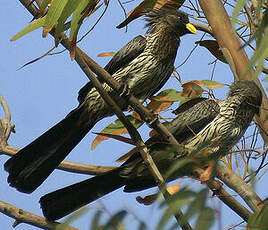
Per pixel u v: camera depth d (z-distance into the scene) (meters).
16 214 6.77
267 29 4.41
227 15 7.89
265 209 4.54
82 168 8.06
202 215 4.10
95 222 4.29
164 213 4.16
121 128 8.41
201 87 8.10
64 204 7.61
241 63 7.59
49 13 5.43
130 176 7.95
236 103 8.67
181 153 7.63
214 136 8.64
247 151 6.61
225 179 6.34
